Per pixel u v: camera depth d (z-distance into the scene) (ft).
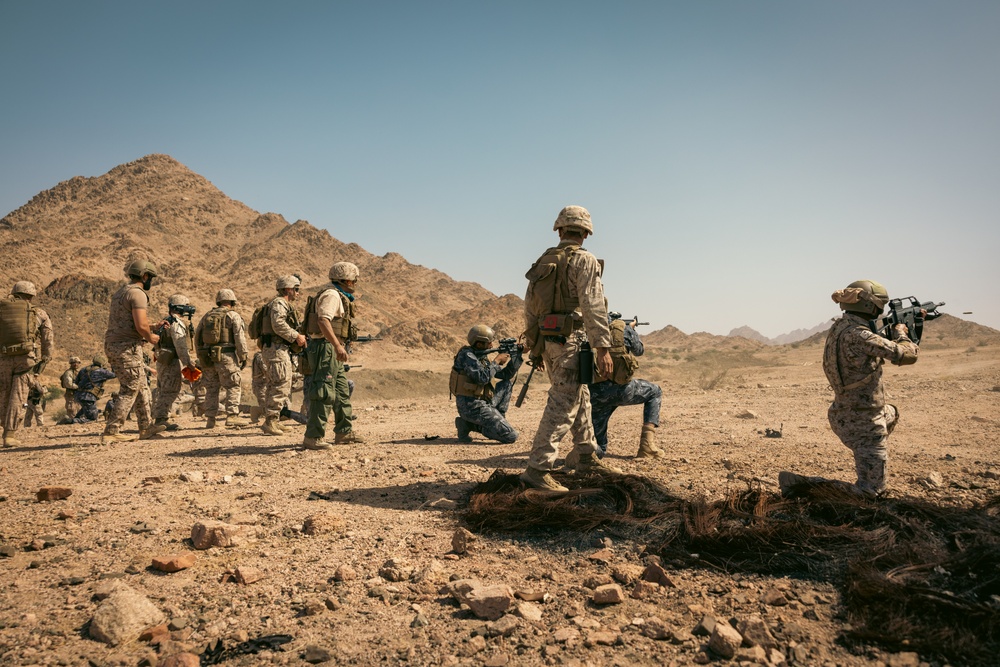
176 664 8.01
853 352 13.79
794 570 10.51
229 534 12.45
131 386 26.71
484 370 24.40
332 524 13.42
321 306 22.97
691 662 8.24
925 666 7.96
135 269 26.73
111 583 10.34
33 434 32.27
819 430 25.62
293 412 32.78
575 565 11.33
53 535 12.80
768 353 165.37
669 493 15.01
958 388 39.47
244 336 32.73
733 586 10.21
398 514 14.49
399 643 8.73
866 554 10.57
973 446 21.29
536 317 15.79
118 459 21.98
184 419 37.86
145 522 13.73
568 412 15.29
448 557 11.84
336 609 9.73
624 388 20.03
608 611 9.60
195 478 17.88
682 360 137.59
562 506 13.23
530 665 8.21
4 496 15.78
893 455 19.92
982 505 13.48
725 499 13.55
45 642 8.64
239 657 8.39
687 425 27.84
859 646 8.42
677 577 10.65
